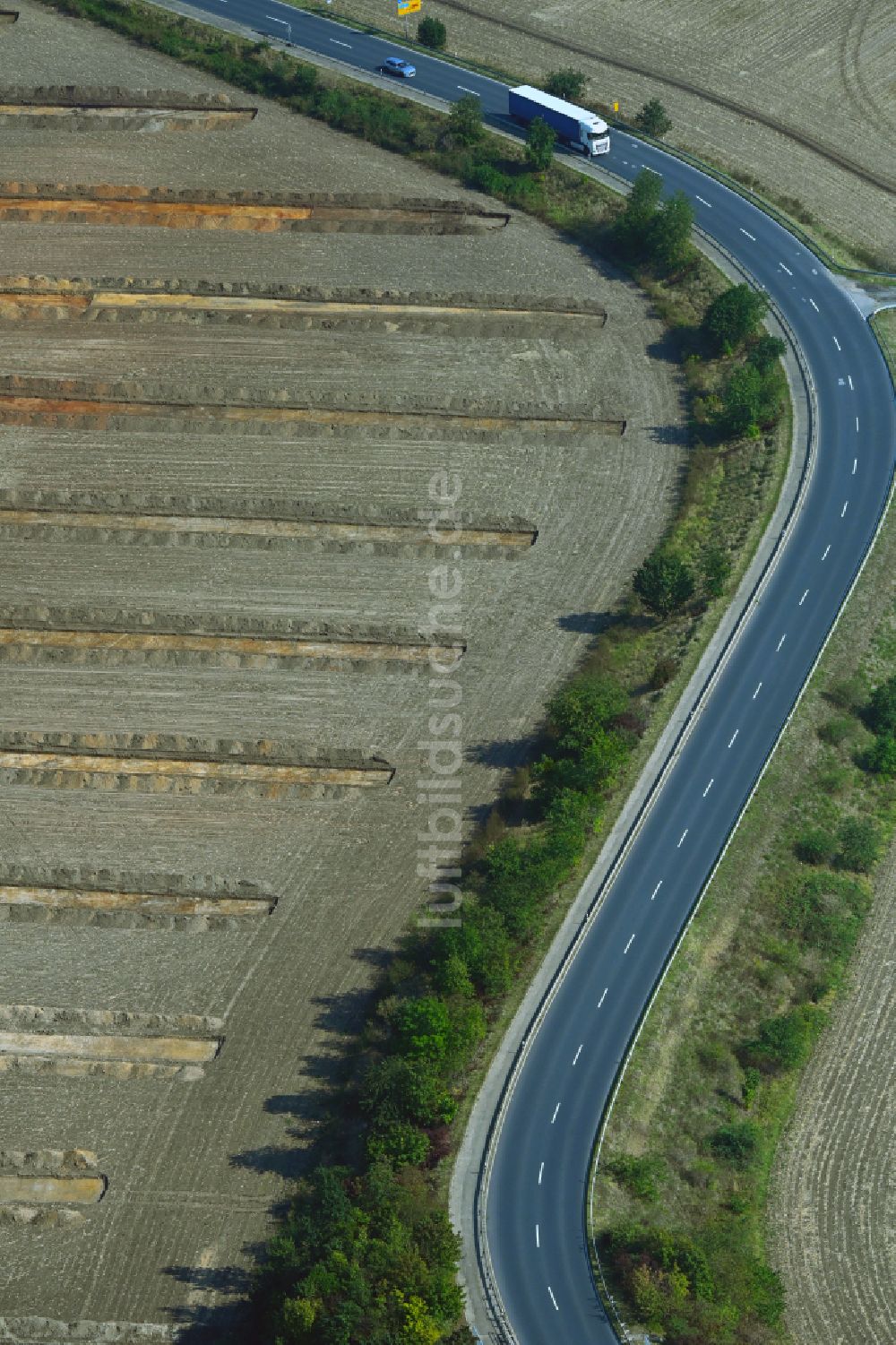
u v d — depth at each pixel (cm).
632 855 9944
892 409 12712
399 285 14100
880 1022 9381
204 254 14438
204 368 13388
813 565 11581
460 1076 8906
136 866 10119
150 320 13875
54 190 15000
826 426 12600
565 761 10194
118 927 9856
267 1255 8306
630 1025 9119
